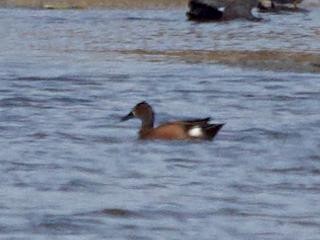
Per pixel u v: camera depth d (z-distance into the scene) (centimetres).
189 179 1686
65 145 1961
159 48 3572
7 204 1512
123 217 1454
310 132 2088
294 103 2441
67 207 1499
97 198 1554
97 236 1368
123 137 2038
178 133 1966
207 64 3112
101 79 2819
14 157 1847
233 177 1705
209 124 1997
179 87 2681
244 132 2080
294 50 3425
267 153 1891
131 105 2430
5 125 2164
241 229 1405
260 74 2872
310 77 2816
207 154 1877
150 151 1897
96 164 1792
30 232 1380
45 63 3152
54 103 2445
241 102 2459
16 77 2839
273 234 1386
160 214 1470
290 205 1525
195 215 1468
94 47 3616
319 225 1427
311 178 1703
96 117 2269
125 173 1727
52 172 1728
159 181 1670
